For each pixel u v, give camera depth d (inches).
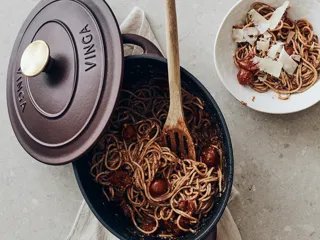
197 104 23.8
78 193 25.8
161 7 26.1
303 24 24.7
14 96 22.8
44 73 21.0
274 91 24.5
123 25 25.5
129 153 24.1
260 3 24.5
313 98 23.8
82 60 20.7
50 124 21.3
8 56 27.1
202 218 23.2
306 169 24.6
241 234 24.7
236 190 24.5
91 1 21.4
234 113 25.2
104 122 20.2
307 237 24.3
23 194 26.1
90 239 24.8
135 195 23.9
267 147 24.9
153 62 22.7
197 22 25.9
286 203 24.5
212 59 25.6
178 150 23.9
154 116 24.8
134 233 23.5
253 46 24.8
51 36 21.5
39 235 25.8
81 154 20.7
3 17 27.3
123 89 24.9
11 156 26.4
